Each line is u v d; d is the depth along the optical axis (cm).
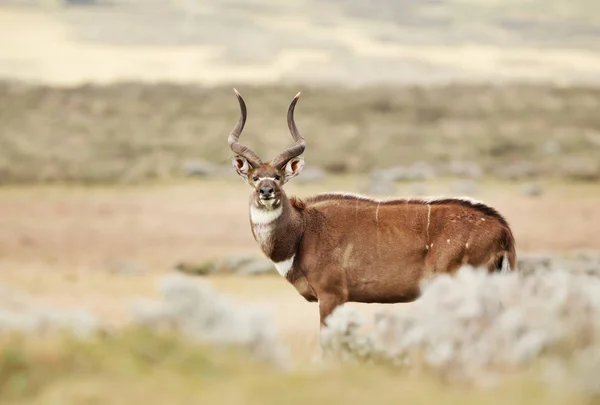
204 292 2727
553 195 15488
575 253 9269
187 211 13675
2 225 12219
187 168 17100
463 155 19725
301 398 2067
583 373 2141
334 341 2792
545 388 2159
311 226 3903
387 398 2092
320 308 3888
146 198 14762
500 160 19525
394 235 3850
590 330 2498
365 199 3953
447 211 3856
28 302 3416
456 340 2517
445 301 2630
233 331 2567
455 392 2192
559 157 19925
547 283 2742
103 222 12688
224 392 2106
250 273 8494
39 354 2303
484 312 2586
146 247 11019
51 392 2112
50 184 15950
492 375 2338
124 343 2436
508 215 13500
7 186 15625
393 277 3850
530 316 2577
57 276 7769
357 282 3869
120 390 2114
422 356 2506
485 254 3797
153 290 6919
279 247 3878
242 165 4038
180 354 2375
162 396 2077
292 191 15500
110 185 15962
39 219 12794
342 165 18025
